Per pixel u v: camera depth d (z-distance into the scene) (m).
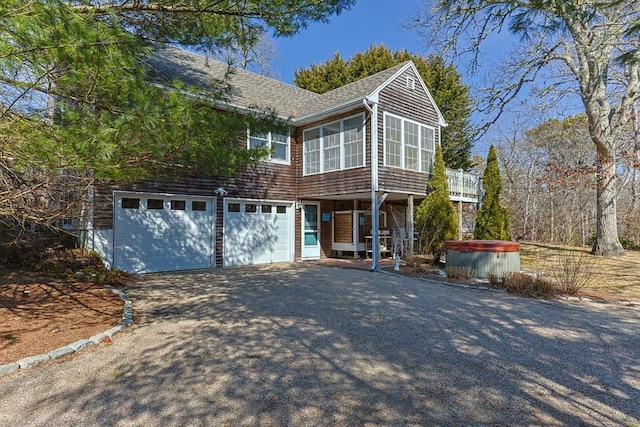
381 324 5.02
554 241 20.02
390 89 11.24
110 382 3.21
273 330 4.71
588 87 11.86
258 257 11.98
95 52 3.28
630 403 2.90
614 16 6.51
